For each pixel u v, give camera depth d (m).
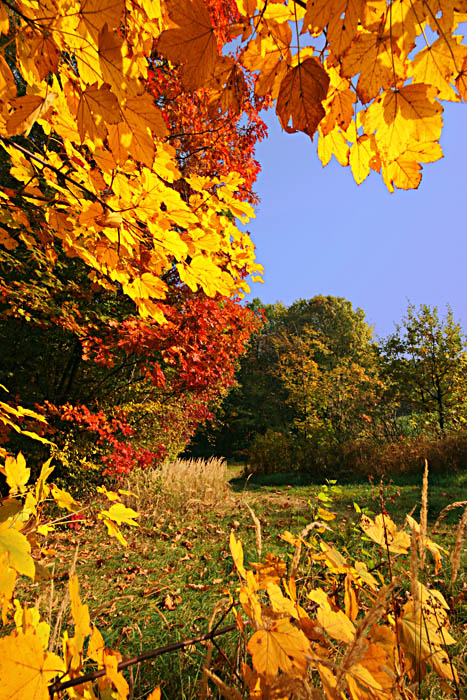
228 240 1.79
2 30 0.89
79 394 7.59
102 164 1.06
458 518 5.12
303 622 0.67
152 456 6.50
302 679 0.53
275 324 36.91
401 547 0.86
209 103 0.90
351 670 0.56
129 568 4.09
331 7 0.69
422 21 0.71
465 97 0.81
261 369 29.81
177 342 4.14
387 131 0.88
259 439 15.45
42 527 0.85
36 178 1.45
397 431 17.33
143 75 1.12
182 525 6.05
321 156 1.03
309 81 0.70
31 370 7.25
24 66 1.02
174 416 9.26
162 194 1.15
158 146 1.12
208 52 0.72
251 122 4.45
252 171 4.69
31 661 0.48
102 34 0.75
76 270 6.11
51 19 0.77
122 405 7.73
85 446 6.95
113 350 5.52
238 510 6.87
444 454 10.58
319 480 11.72
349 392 19.03
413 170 0.93
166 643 2.20
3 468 0.85
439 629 0.72
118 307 6.86
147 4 1.04
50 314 5.11
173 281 4.54
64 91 0.98
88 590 3.41
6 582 0.55
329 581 1.05
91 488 7.29
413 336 15.52
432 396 15.37
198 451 27.53
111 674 0.54
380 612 0.55
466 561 2.95
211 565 4.03
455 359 14.93
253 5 0.76
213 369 5.42
